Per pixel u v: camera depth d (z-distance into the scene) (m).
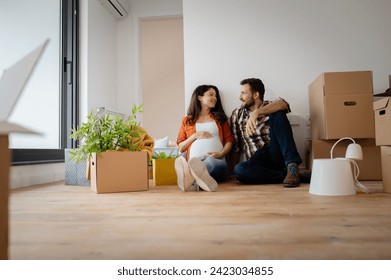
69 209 1.23
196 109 2.37
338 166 1.48
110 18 3.66
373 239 0.78
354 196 1.44
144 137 2.11
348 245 0.74
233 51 2.54
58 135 2.83
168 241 0.79
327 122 1.99
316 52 2.50
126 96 3.84
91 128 1.76
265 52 2.52
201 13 2.56
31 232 0.89
